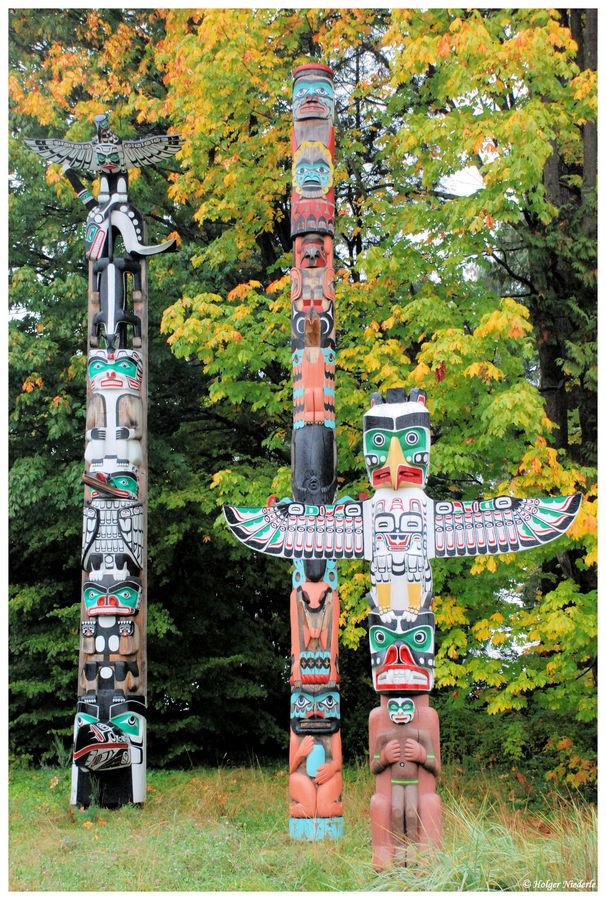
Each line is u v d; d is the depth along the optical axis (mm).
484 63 10367
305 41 14945
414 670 7723
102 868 7676
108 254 10961
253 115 14008
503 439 11086
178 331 12109
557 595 10172
